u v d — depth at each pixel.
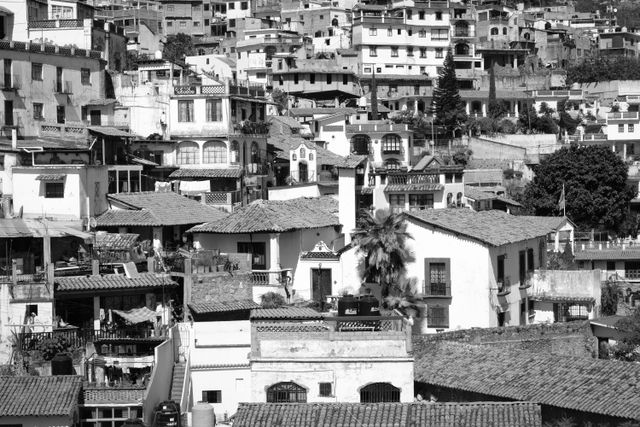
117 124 142.75
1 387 83.12
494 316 109.38
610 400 82.56
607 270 144.00
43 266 103.44
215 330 96.00
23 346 92.75
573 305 117.94
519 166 198.12
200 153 142.62
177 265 106.31
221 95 142.88
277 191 145.25
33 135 132.12
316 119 192.00
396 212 114.94
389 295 109.31
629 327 107.12
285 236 113.44
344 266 112.56
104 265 103.25
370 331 87.00
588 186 170.25
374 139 191.50
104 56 155.00
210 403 94.81
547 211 170.00
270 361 85.75
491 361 90.94
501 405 79.94
